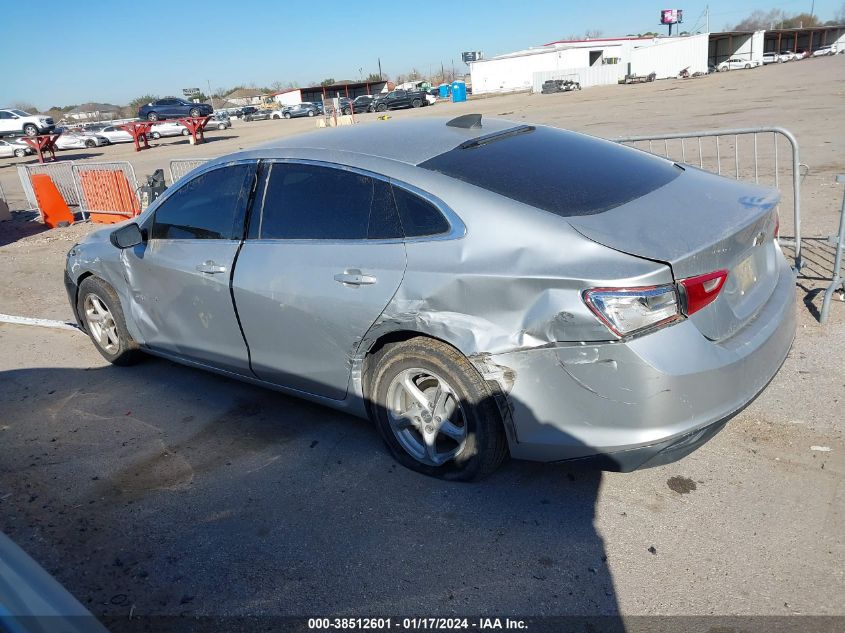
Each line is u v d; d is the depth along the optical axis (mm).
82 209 12609
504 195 2990
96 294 5000
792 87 28812
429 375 3193
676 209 2979
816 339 4535
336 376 3531
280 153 3762
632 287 2525
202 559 2973
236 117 69062
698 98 28266
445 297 2943
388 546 2963
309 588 2758
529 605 2582
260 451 3824
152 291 4465
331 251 3383
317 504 3297
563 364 2695
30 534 3213
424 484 3377
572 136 3861
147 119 44438
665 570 2693
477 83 72062
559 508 3115
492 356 2840
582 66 66938
